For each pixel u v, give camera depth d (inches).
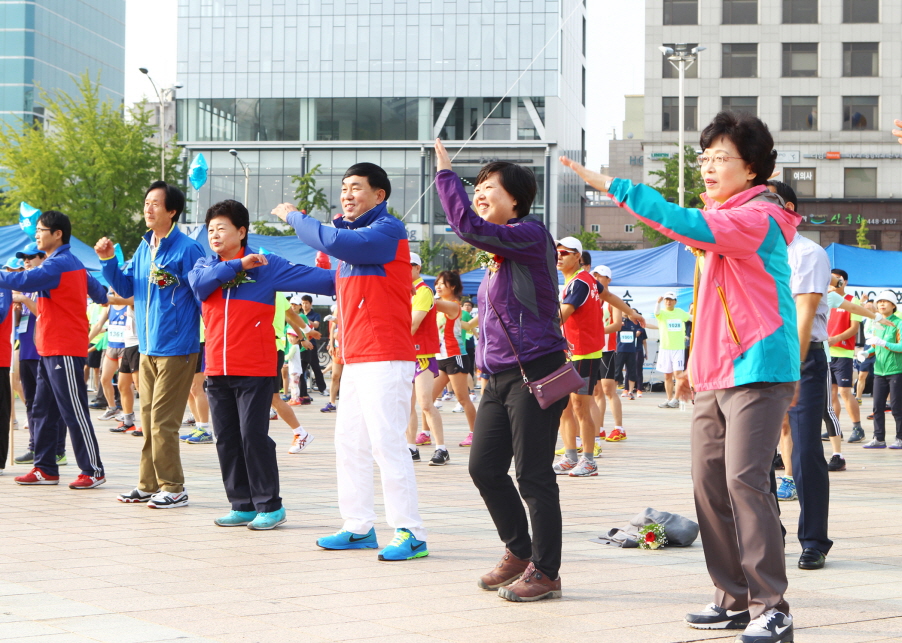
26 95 3016.7
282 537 233.0
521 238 171.9
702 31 2053.4
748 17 2050.9
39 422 317.1
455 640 145.6
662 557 212.2
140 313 277.3
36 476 318.3
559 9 2448.3
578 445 467.5
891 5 2027.6
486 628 152.6
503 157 2460.6
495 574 179.2
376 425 211.0
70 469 358.6
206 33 2539.4
